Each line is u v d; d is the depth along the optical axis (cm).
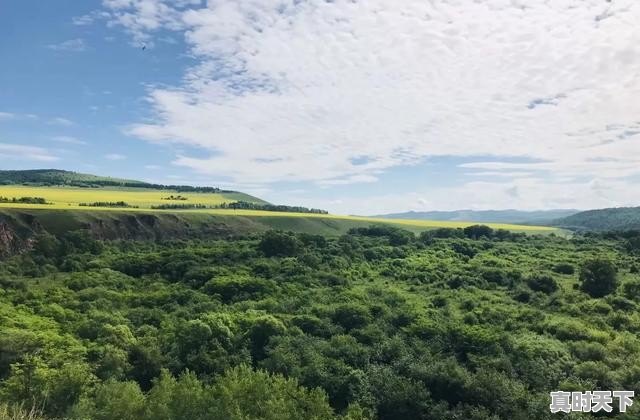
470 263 10762
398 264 10712
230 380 4769
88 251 10725
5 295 7500
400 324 6681
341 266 10125
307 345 5862
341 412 4916
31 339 5419
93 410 4409
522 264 10712
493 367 5378
